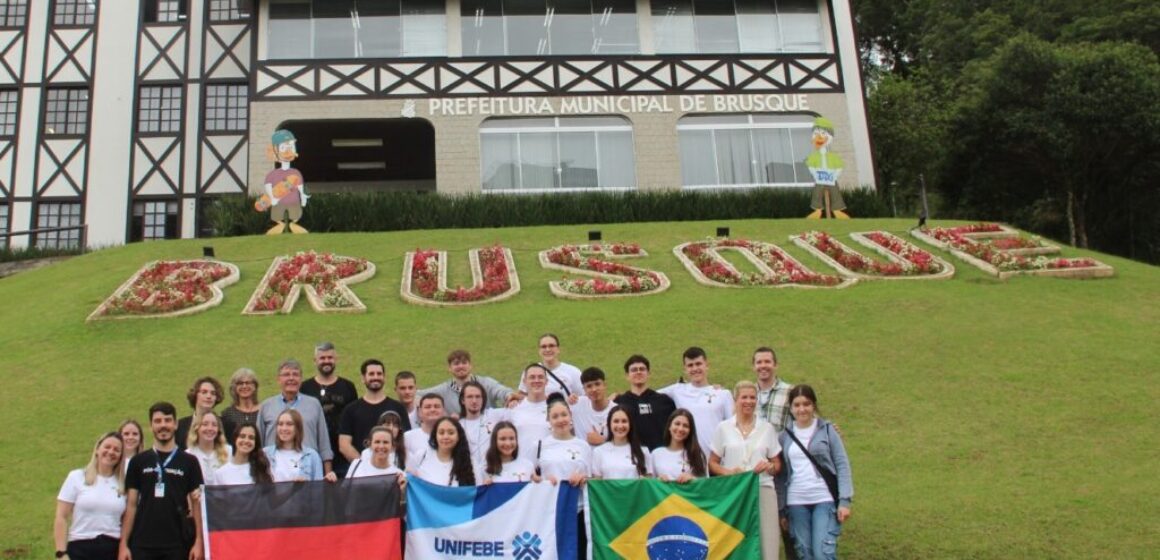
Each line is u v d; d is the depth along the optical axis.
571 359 13.62
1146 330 14.72
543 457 7.53
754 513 7.29
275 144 22.80
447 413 8.91
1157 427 11.19
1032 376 12.91
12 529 8.80
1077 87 29.50
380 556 7.20
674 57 27.14
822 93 27.34
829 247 19.38
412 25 27.03
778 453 7.54
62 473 10.38
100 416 11.99
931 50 44.44
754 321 15.14
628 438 7.70
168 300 16.02
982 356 13.67
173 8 29.55
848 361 13.53
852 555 7.96
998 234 20.44
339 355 13.88
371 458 7.57
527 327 14.88
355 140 28.11
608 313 15.55
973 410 11.86
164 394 12.63
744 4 28.14
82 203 28.09
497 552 7.24
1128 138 29.66
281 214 22.38
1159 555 7.83
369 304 16.36
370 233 22.00
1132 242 31.41
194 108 28.72
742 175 26.80
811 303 15.96
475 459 7.91
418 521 7.32
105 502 6.92
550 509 7.32
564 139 26.53
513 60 26.69
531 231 21.84
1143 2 35.34
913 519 8.68
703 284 17.28
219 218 23.94
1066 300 16.25
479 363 13.47
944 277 17.50
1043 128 29.66
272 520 7.17
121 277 17.95
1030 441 10.88
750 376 12.95
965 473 9.98
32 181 28.17
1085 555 7.87
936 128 34.88
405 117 26.08
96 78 28.86
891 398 12.27
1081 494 9.23
